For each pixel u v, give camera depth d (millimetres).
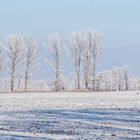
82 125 24469
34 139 18641
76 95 68688
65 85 100688
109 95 67125
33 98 57812
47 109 36625
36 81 99750
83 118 28641
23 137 19234
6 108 38094
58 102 47438
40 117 29250
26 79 98562
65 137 19359
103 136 19812
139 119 27969
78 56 102438
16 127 23188
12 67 98438
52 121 26625
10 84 97875
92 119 28000
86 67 102438
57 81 99750
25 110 35562
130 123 25656
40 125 24312
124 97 59219
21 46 99500
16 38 99438
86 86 101625
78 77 102000
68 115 30797
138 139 18969
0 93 82000
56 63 101062
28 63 99500
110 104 43312
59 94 74500
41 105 42281
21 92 87438
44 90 95438
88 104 43469
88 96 63719
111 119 27953
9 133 20609
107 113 32375
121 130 22281
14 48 98812
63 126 23906
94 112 33281
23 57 99500
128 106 40156
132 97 58969
